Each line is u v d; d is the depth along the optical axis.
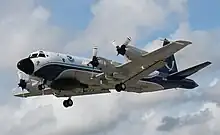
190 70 57.38
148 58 48.62
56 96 55.25
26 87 54.78
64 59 51.00
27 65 49.41
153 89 57.62
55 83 50.91
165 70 60.06
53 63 50.19
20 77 54.91
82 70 51.50
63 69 50.62
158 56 48.28
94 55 50.28
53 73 50.25
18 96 57.53
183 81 58.97
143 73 51.28
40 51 50.69
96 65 50.09
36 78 51.34
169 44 46.25
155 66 50.22
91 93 54.94
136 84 54.81
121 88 52.34
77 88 52.44
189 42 45.69
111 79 51.41
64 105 55.69
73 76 51.25
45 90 55.19
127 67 50.06
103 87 53.03
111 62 50.88
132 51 49.16
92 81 51.94
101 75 51.00
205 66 55.81
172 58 60.91
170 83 58.12
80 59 52.22
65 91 53.66
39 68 49.66
